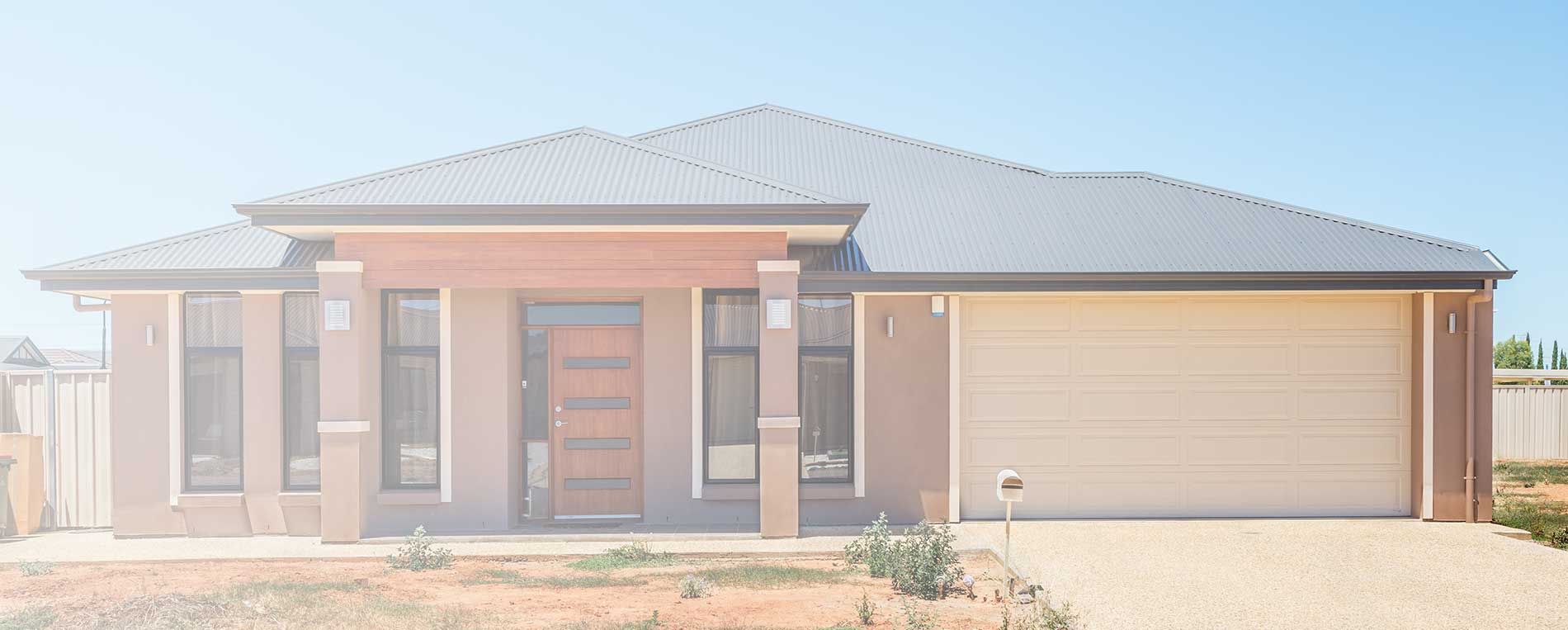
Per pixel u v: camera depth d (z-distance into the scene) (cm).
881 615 787
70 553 1056
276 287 1122
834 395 1191
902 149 1506
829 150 1488
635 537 1091
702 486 1166
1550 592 873
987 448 1205
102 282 1118
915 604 805
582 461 1201
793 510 1095
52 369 1252
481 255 1079
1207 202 1366
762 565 1002
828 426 1191
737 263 1088
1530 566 970
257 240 1203
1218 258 1194
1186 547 1046
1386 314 1216
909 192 1367
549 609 801
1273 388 1216
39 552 1063
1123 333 1215
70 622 751
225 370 1163
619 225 1046
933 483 1175
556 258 1080
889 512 1172
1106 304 1214
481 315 1148
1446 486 1195
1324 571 947
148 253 1163
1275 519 1209
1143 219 1307
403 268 1080
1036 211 1326
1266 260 1191
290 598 825
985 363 1205
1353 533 1122
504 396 1145
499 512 1144
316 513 1137
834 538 1100
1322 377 1216
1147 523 1175
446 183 1108
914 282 1145
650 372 1172
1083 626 762
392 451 1160
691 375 1171
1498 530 1145
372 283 1080
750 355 1186
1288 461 1215
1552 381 2827
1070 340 1211
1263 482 1215
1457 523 1186
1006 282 1148
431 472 1160
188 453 1158
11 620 745
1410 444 1216
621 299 1199
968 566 988
